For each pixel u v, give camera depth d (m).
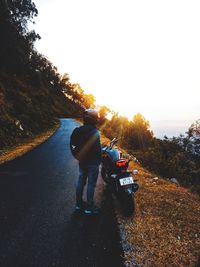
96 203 6.08
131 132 25.92
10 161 10.98
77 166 10.09
